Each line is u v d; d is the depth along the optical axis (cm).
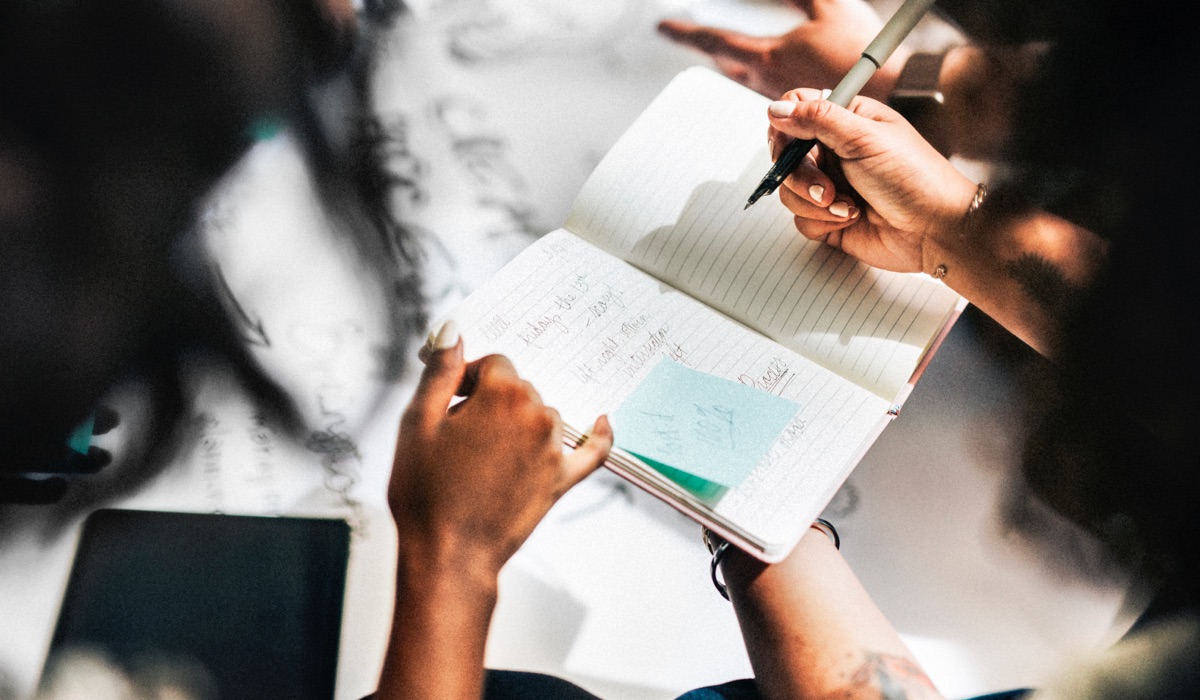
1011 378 76
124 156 86
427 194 85
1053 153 83
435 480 47
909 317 57
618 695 67
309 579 69
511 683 62
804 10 90
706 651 68
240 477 73
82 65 90
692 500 50
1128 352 70
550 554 70
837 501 72
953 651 68
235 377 77
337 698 66
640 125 62
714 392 54
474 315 56
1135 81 86
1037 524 72
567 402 53
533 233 83
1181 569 69
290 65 90
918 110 85
